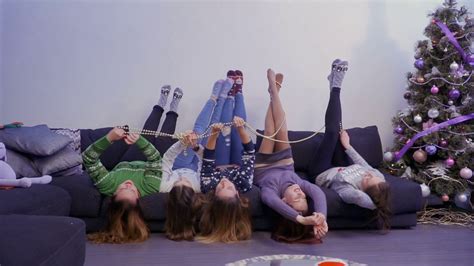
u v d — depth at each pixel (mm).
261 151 3273
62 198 2541
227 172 2965
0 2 3766
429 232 2994
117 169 2988
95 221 2781
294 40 3963
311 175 3391
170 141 3521
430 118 3451
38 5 3783
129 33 3848
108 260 2301
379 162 3668
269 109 3385
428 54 3521
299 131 3775
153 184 2822
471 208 3482
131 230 2643
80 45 3822
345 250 2551
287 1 3938
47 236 1535
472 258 2436
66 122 3848
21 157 2934
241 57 3926
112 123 3877
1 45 3785
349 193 2832
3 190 2281
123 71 3859
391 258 2414
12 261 1305
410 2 4059
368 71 4047
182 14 3873
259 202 2873
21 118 3824
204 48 3900
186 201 2715
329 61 3998
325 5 3977
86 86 3846
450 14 3482
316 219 2482
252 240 2734
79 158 3105
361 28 4027
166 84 3889
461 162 3275
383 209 2816
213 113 3521
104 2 3820
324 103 4008
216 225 2719
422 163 3531
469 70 3445
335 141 3330
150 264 2250
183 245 2600
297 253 2475
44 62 3811
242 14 3910
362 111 4055
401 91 4086
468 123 3445
